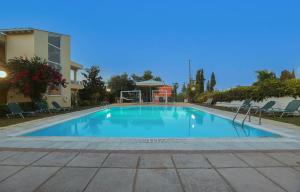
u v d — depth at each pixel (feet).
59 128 44.01
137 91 125.59
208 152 21.42
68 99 86.69
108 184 14.78
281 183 14.80
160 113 72.64
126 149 22.33
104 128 45.32
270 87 59.82
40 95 65.31
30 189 14.14
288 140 26.43
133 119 58.95
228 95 87.56
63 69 84.12
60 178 15.69
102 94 119.85
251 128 38.63
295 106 48.16
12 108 51.19
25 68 61.52
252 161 18.94
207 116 62.23
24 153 21.35
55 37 80.33
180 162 18.75
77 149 22.38
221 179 15.47
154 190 14.01
